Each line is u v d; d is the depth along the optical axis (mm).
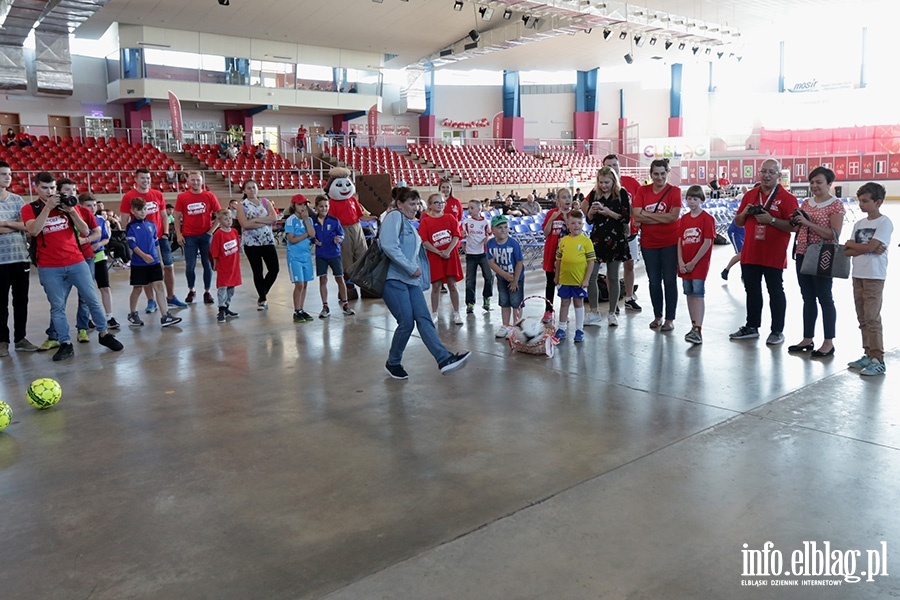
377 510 3043
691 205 5871
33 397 4516
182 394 4875
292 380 5184
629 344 6074
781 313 5883
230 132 24609
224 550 2729
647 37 22953
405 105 31078
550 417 4219
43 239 5762
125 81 22750
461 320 7180
